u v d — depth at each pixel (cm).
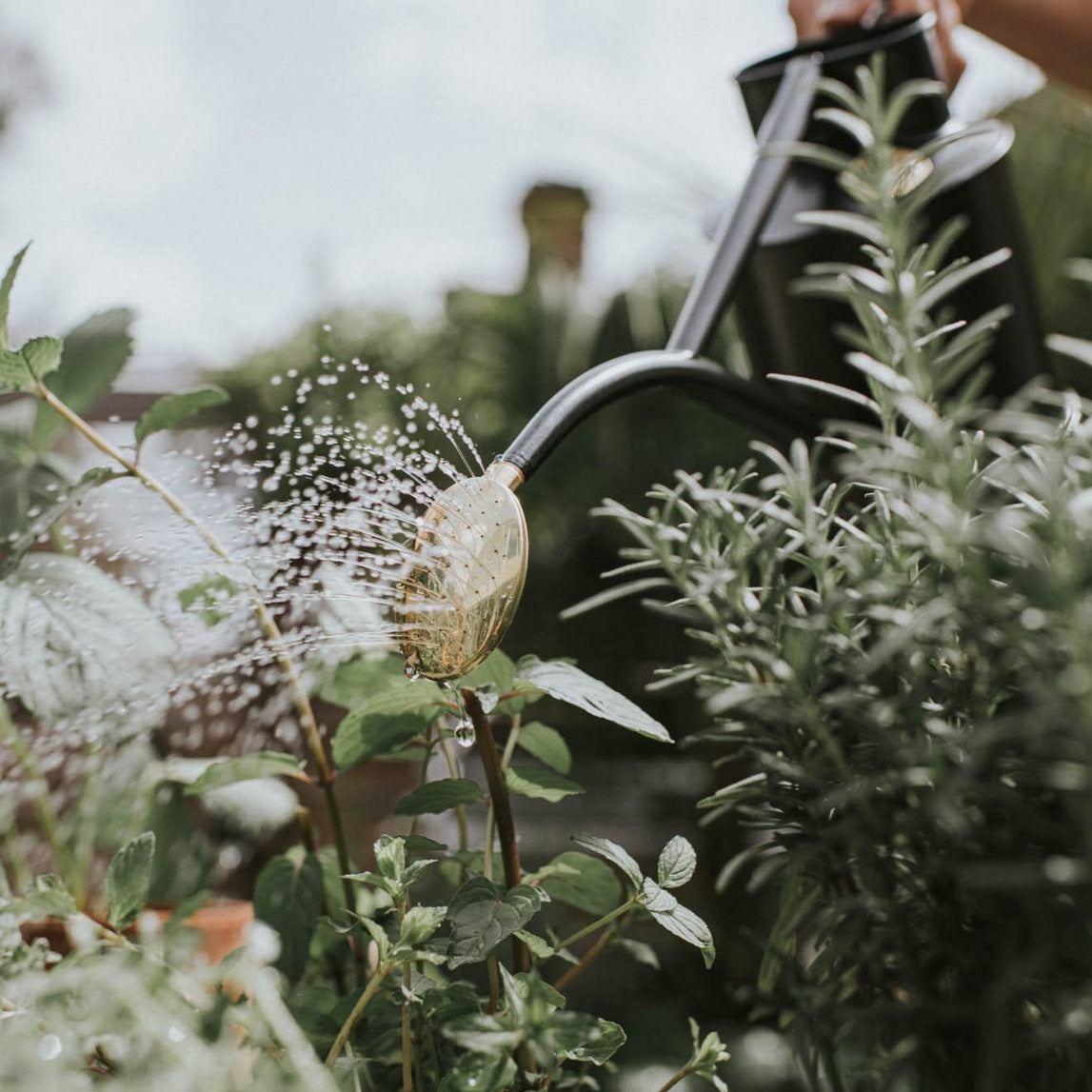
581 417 46
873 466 31
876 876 33
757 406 56
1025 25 103
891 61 64
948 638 33
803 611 39
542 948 44
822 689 37
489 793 50
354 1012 43
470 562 42
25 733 64
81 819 69
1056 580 27
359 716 54
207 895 50
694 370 52
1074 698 27
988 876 28
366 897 59
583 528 212
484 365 219
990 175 63
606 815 210
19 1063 36
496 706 54
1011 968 29
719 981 165
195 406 59
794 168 64
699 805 41
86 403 74
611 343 226
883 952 34
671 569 41
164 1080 36
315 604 51
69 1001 40
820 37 79
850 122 41
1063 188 183
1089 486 32
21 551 57
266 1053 42
